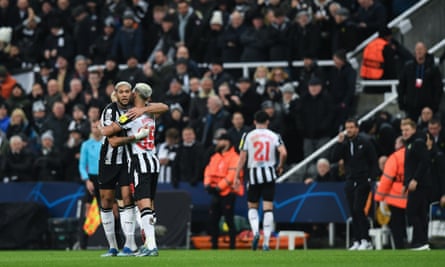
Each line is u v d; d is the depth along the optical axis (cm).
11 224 5528
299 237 5219
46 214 5631
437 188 4581
